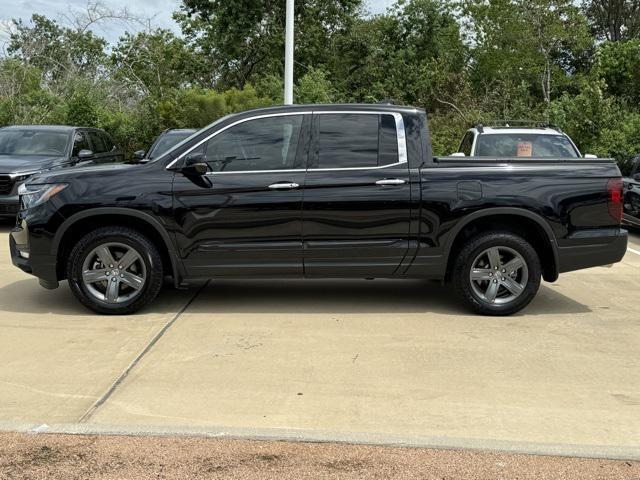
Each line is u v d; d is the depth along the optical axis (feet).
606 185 22.09
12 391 15.69
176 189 21.80
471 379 16.62
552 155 34.78
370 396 15.52
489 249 22.06
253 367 17.37
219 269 22.11
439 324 21.39
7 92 80.64
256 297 24.76
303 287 26.43
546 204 21.91
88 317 21.95
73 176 22.13
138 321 21.50
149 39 107.04
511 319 22.06
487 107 81.87
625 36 140.56
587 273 29.66
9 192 39.24
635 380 16.67
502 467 12.09
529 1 104.06
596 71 92.99
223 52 104.58
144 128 75.25
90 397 15.38
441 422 14.15
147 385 16.12
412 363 17.72
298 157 22.11
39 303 23.75
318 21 107.65
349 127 22.31
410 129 22.39
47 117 73.87
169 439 13.14
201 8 102.06
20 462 12.17
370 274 22.29
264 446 12.85
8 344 19.12
